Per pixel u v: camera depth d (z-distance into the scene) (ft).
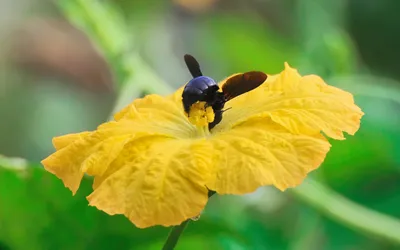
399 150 2.46
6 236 2.11
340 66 2.49
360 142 2.42
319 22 2.73
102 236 2.08
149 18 3.00
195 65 1.80
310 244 2.51
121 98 2.39
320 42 2.51
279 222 2.52
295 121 1.71
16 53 3.15
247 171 1.65
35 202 2.07
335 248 2.55
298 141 1.68
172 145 1.71
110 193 1.67
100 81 3.10
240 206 2.47
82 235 2.09
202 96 1.75
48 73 3.12
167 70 3.16
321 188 2.34
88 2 2.44
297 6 3.08
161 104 1.84
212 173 1.66
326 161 2.46
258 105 1.78
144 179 1.66
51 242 2.11
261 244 2.43
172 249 1.76
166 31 3.12
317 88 1.78
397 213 2.53
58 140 1.78
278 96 1.78
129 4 2.97
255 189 1.63
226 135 1.71
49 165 1.74
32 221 2.09
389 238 2.31
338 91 1.79
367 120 2.43
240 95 1.82
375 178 2.53
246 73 1.76
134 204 1.65
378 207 2.54
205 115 1.75
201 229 2.08
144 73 2.45
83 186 2.04
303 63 2.55
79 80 3.10
